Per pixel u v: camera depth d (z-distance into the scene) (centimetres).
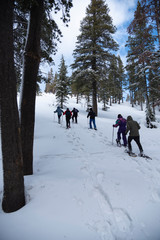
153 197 219
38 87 720
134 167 331
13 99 183
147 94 1176
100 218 169
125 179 266
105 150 486
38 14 247
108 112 2106
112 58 1255
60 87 1930
